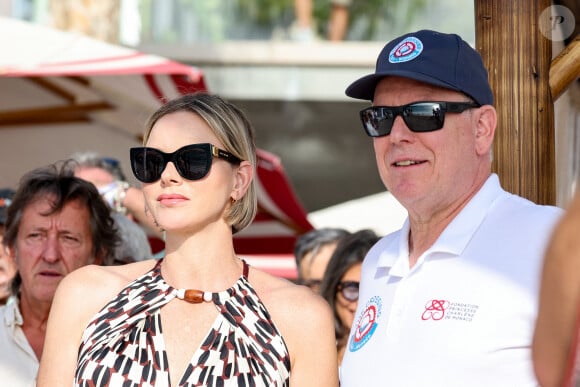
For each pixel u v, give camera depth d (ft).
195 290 12.45
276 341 12.32
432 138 13.42
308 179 50.72
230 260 12.88
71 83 27.48
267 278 13.01
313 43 49.49
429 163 13.50
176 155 12.37
